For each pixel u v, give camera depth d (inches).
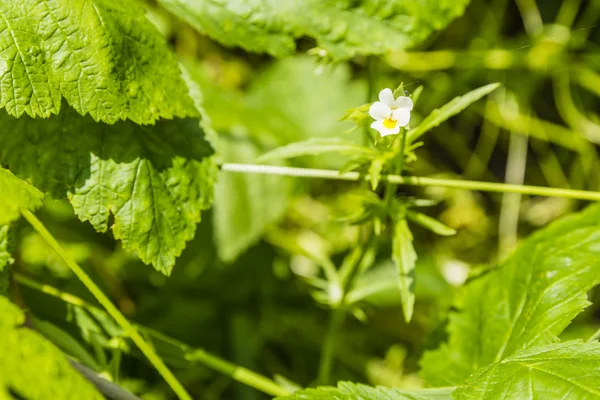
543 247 26.4
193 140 25.8
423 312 31.2
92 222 25.1
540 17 33.0
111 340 26.4
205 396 29.6
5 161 24.9
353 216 26.0
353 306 28.0
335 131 31.8
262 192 30.2
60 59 24.6
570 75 33.0
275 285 31.0
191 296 30.3
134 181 25.3
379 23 26.9
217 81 33.3
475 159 33.6
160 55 25.4
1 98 24.3
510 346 25.7
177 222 25.5
